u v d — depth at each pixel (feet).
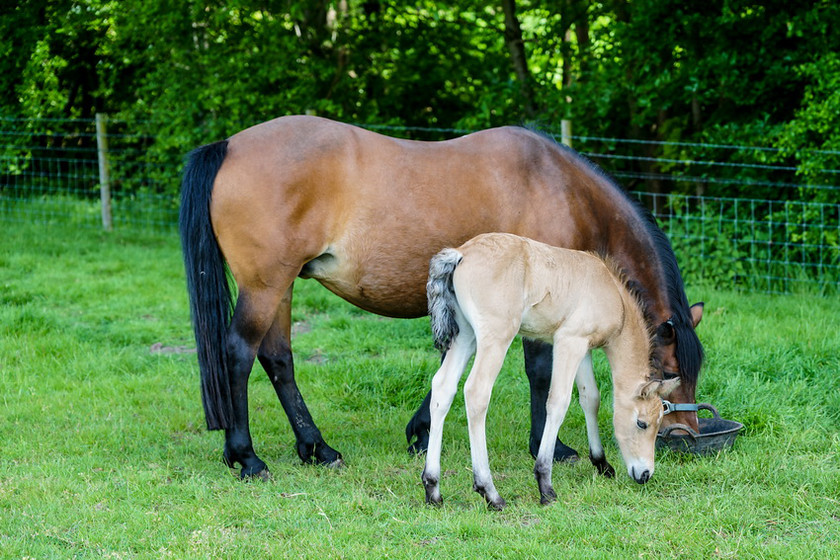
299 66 38.47
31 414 17.98
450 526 12.76
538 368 15.89
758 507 13.47
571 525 12.80
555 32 37.01
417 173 15.58
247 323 15.30
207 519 12.89
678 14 29.91
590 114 34.06
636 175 33.40
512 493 14.40
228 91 36.68
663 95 31.89
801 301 25.93
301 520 13.01
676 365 15.61
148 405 18.93
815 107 26.96
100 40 42.27
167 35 38.06
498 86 36.01
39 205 42.24
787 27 28.86
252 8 37.65
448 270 13.61
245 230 15.11
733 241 29.48
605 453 16.38
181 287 28.84
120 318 25.44
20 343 22.41
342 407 19.19
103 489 14.03
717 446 15.72
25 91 42.01
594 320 14.06
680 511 13.46
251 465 15.10
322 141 15.37
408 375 20.15
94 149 41.91
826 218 28.73
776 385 18.85
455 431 17.44
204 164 15.24
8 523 12.66
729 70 29.68
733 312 24.93
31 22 42.11
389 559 11.73
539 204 15.88
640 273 16.21
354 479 15.05
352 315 26.20
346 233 15.49
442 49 41.34
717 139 30.37
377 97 40.96
